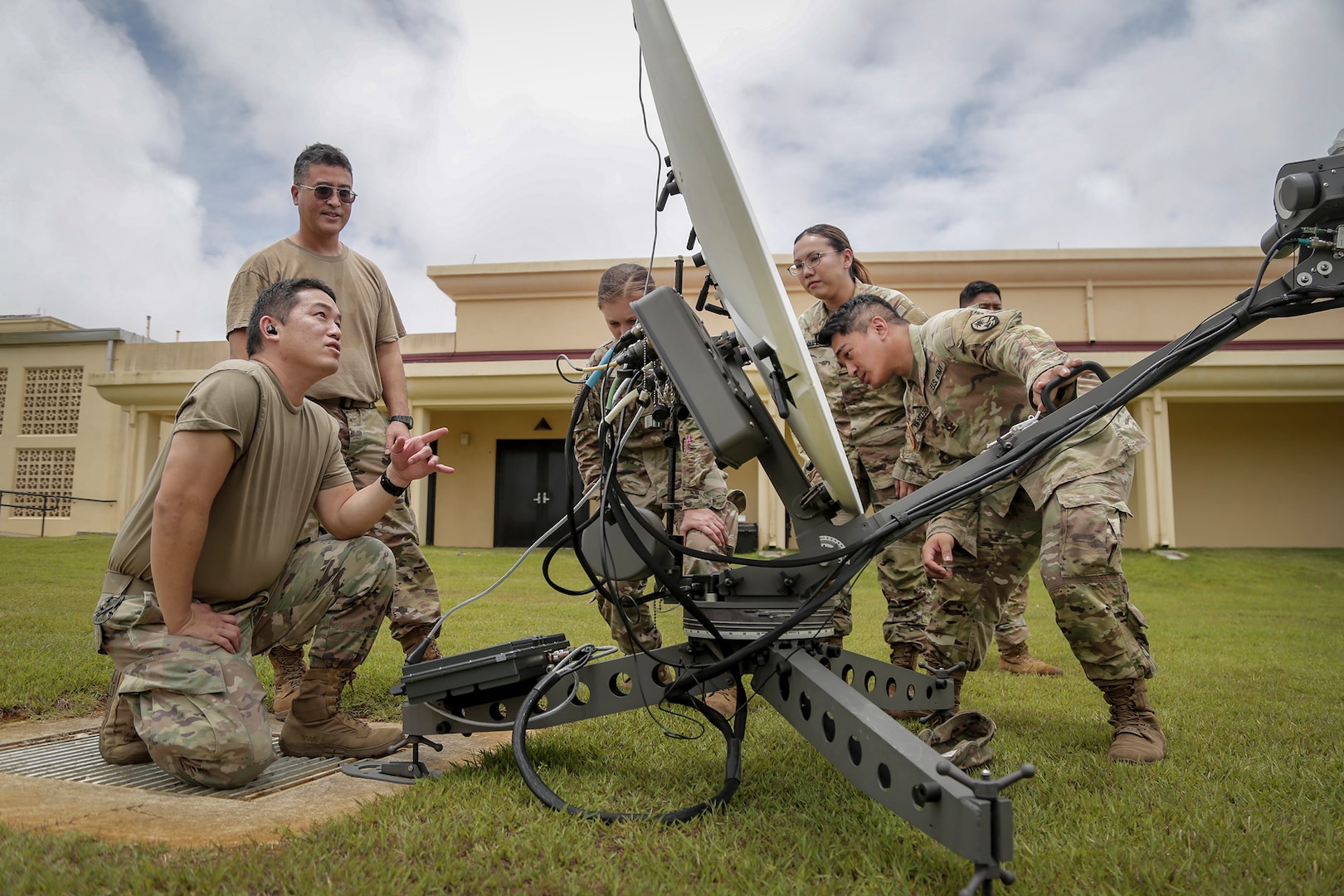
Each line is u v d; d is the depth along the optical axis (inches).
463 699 77.8
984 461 72.5
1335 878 51.7
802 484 72.3
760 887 50.0
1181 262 558.6
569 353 603.5
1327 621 260.5
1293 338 551.5
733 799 67.3
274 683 123.0
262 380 78.2
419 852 53.6
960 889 49.5
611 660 76.8
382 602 88.0
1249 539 593.3
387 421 126.6
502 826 59.3
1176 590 400.8
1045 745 89.4
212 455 73.0
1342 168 66.0
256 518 78.6
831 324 101.7
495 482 655.8
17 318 823.1
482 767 75.2
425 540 638.5
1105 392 73.1
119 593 75.4
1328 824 61.6
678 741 87.5
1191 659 165.5
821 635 72.1
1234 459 599.5
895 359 100.6
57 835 55.0
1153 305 570.6
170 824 60.2
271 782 75.1
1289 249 70.7
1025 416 96.7
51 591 256.4
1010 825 44.1
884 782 53.4
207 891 46.7
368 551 87.4
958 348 94.2
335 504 88.3
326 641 86.2
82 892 46.3
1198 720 102.9
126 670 73.3
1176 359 71.1
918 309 132.7
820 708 61.7
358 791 71.7
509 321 622.2
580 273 605.0
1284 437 596.7
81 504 676.1
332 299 83.7
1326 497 590.9
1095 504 86.4
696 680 69.5
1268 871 53.3
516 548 600.7
